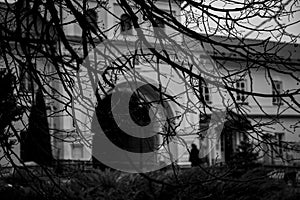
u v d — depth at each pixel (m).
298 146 5.58
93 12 5.72
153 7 4.88
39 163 5.56
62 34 4.85
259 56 5.10
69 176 6.81
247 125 5.37
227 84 5.41
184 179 8.15
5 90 5.23
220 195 8.39
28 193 7.43
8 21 5.10
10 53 4.91
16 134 5.04
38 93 5.55
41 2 4.79
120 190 8.96
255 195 9.05
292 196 9.40
